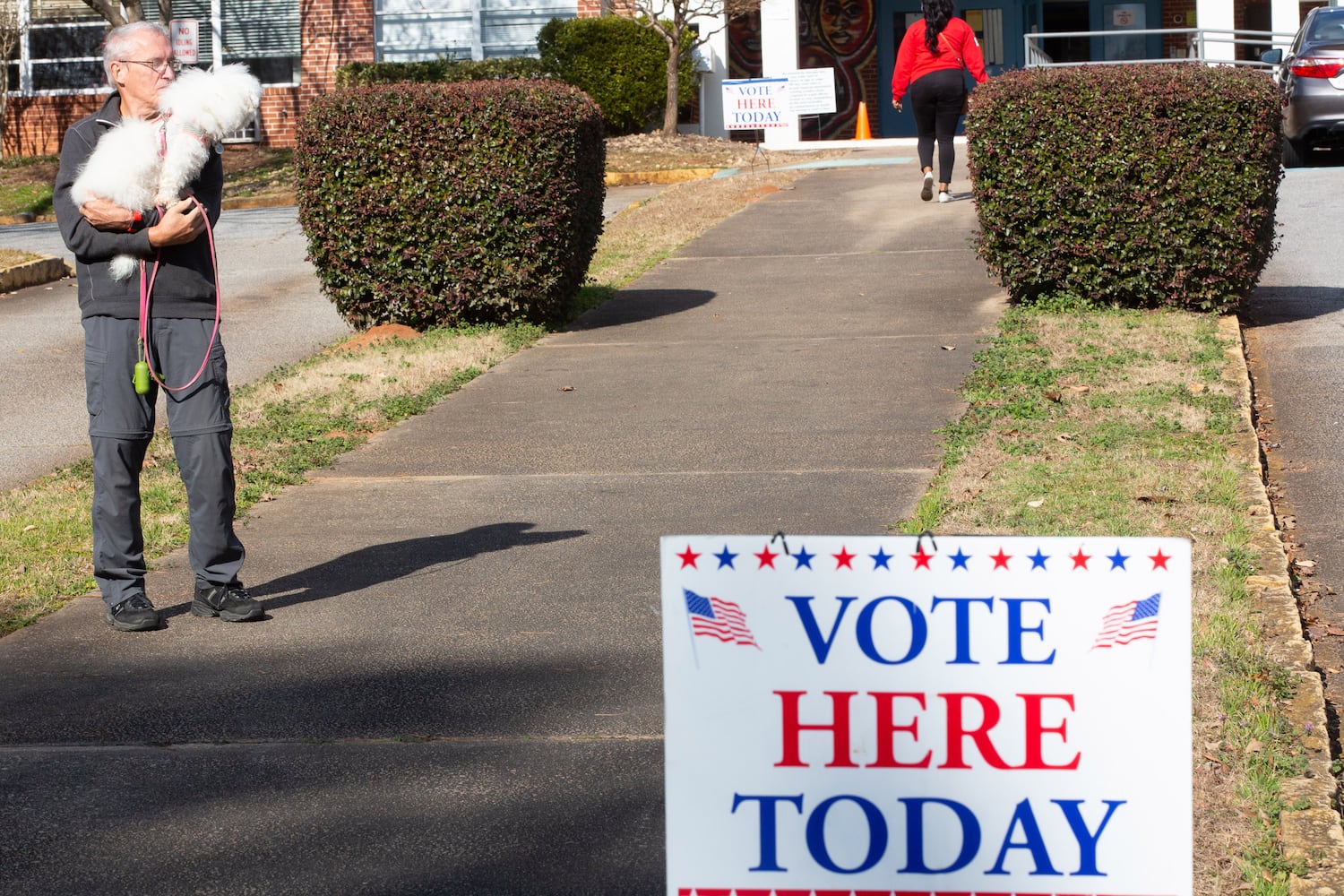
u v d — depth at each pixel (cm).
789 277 1274
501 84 1105
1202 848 359
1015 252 1062
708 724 243
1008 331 1002
